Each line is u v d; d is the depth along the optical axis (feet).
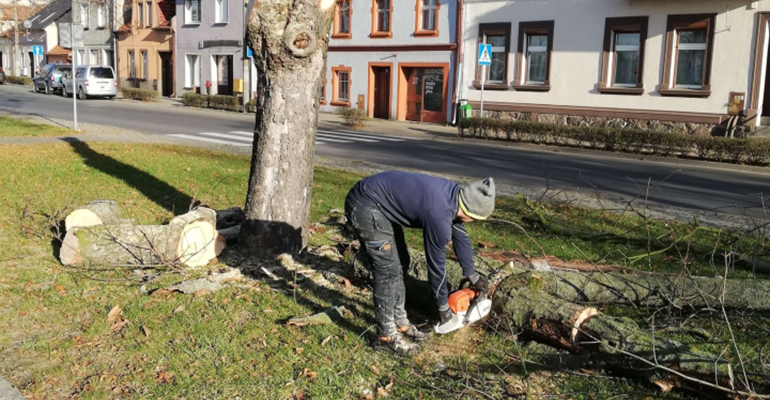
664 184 41.01
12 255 21.01
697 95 65.41
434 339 15.44
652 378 12.82
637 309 17.19
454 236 14.32
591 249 23.48
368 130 77.05
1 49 204.33
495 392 12.82
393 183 13.87
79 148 47.96
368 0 95.04
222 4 121.70
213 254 20.79
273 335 15.38
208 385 12.96
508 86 80.33
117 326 15.74
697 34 65.67
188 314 16.48
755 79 61.82
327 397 12.57
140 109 96.99
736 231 26.20
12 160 40.63
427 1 89.04
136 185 33.94
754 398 11.60
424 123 89.97
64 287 18.29
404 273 15.55
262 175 21.09
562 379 13.43
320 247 22.45
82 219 21.83
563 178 42.32
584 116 73.97
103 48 156.66
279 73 20.75
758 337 15.55
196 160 43.73
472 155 53.88
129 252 19.99
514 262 19.95
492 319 15.44
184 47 130.21
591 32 72.38
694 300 16.84
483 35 82.53
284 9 20.26
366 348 14.85
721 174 47.06
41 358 14.06
